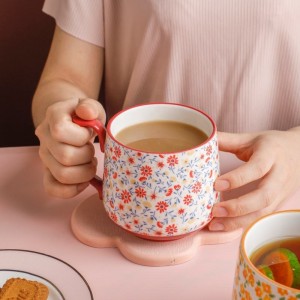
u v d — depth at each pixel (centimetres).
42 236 87
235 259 84
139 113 84
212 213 83
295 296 66
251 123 112
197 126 84
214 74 108
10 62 137
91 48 112
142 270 83
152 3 105
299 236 73
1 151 100
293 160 90
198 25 105
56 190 89
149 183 79
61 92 104
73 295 79
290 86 110
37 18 133
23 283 79
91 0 109
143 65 111
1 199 92
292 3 104
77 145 86
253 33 105
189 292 80
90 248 86
